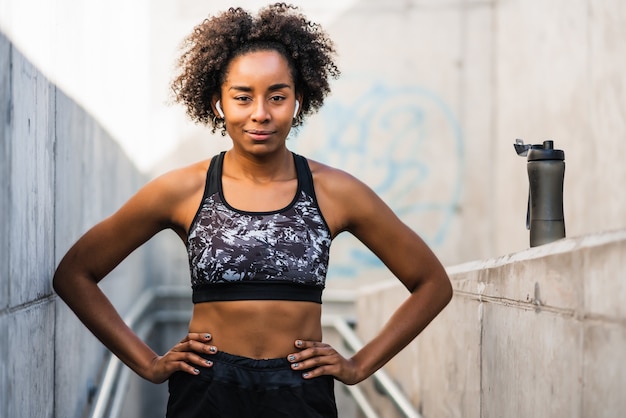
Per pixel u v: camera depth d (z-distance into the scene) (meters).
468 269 2.89
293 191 2.28
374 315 5.13
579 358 1.80
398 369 4.29
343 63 6.66
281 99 2.23
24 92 2.31
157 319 6.64
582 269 1.79
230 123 2.23
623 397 1.58
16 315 2.17
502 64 6.47
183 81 2.50
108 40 4.89
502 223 6.39
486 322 2.59
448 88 6.66
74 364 3.30
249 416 2.18
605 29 4.49
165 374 2.27
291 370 2.20
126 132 5.67
